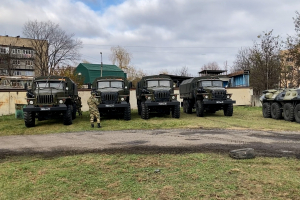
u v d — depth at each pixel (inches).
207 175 169.2
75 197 141.2
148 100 538.0
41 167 197.0
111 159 213.2
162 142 285.3
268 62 1062.4
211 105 590.6
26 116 450.0
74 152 246.5
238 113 663.1
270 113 548.1
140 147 260.1
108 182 161.6
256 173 172.1
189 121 489.1
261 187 148.4
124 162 204.1
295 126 409.4
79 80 1346.0
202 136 322.7
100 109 528.4
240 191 143.6
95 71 1637.6
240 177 164.7
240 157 206.2
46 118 479.2
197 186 151.6
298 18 847.1
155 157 217.2
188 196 138.5
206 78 625.0
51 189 152.6
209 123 456.8
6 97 757.9
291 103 486.0
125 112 520.1
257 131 360.8
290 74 1039.0
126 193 144.6
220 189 146.6
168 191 145.5
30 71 1980.8
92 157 221.3
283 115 505.0
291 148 245.0
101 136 340.5
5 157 235.5
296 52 855.7
